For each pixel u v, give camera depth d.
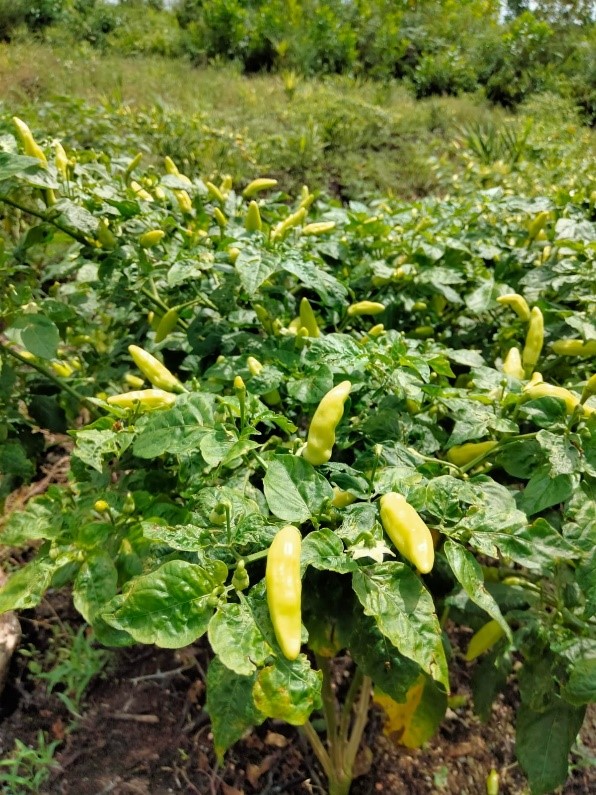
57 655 0.54
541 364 0.54
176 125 1.39
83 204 0.46
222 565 0.24
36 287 0.59
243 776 0.48
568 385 0.48
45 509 0.31
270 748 0.49
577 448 0.31
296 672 0.22
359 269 0.56
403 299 0.55
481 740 0.51
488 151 1.52
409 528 0.25
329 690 0.42
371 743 0.50
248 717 0.25
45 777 0.47
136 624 0.22
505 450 0.35
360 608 0.32
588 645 0.32
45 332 0.39
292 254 0.43
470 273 0.58
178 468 0.38
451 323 0.62
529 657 0.36
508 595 0.38
